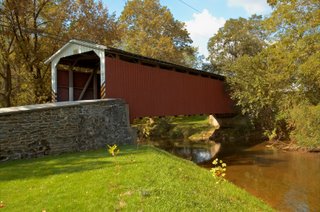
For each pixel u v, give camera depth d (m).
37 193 6.53
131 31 36.50
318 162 16.97
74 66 20.53
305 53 18.11
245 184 13.22
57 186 7.01
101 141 13.88
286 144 22.31
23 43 20.73
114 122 14.75
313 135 18.08
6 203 6.01
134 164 9.20
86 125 13.27
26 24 21.02
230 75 27.23
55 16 22.06
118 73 16.55
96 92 19.89
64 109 12.44
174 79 20.78
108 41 24.55
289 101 21.16
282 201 11.03
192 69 22.34
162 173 8.24
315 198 11.28
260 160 18.16
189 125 32.12
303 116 18.08
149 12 36.84
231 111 28.00
